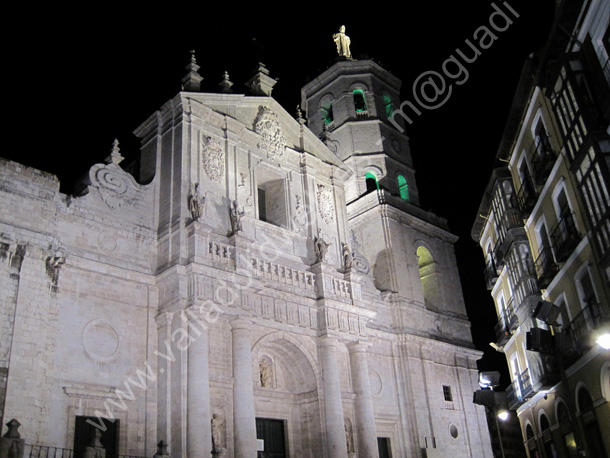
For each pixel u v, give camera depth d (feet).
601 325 91.35
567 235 101.14
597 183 88.74
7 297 77.61
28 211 83.46
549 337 82.74
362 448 108.99
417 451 120.67
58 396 79.61
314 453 104.63
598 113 89.20
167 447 83.56
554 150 105.19
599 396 94.84
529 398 132.46
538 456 136.87
